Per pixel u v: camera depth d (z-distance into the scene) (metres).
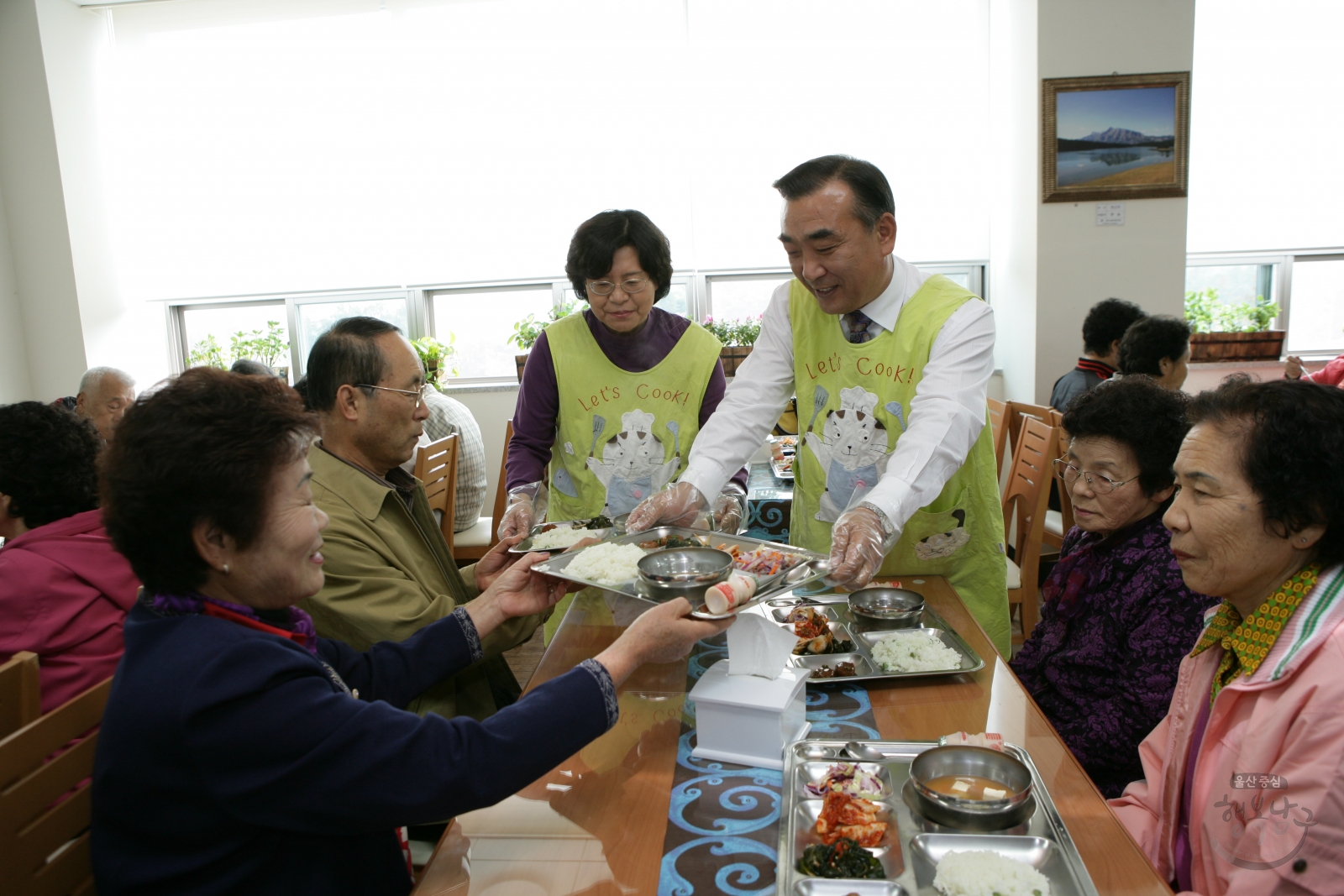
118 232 4.57
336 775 0.81
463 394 4.61
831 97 4.30
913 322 1.60
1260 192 4.25
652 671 1.33
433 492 2.92
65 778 1.05
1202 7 4.10
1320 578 0.91
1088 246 3.82
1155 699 1.22
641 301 1.86
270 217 4.59
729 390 1.88
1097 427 1.29
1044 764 1.01
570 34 4.34
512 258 4.56
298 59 4.45
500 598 1.28
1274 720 0.88
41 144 4.20
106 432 2.93
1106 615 1.33
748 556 1.38
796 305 1.79
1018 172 4.00
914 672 1.23
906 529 1.72
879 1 4.21
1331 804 0.81
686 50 4.30
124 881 0.85
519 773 0.88
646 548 1.45
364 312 4.79
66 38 4.25
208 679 0.78
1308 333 4.43
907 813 0.92
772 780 1.00
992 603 1.76
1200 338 4.28
